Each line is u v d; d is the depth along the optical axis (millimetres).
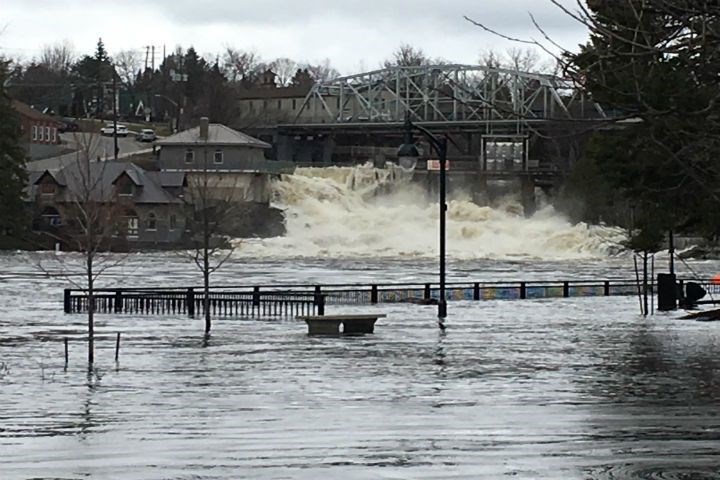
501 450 17391
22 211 109500
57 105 190500
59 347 35156
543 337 38906
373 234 128125
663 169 30125
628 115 11203
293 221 128250
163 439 18500
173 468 15844
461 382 26781
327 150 165500
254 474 15383
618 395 24422
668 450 17406
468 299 60094
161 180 117312
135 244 113062
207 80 195250
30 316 47844
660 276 53875
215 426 19969
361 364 30672
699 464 16250
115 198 82000
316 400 23609
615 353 33688
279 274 84438
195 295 51750
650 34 9961
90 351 30297
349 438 18562
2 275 78188
